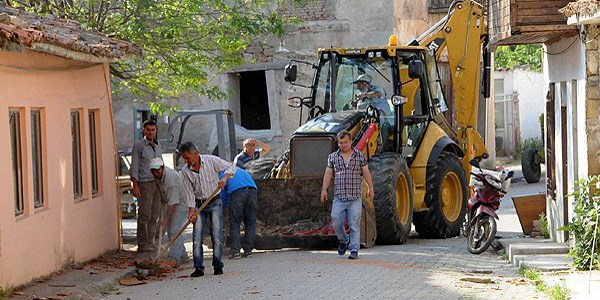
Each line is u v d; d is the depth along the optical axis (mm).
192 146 17703
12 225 15734
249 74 41094
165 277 17875
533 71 53281
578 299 14211
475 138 27422
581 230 17484
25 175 16641
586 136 18094
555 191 21078
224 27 26062
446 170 25203
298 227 22219
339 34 39062
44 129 17641
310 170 22531
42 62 17766
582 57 18328
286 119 39344
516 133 51719
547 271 17312
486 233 20859
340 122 22922
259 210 22406
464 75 27266
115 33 24656
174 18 25031
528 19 18812
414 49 24859
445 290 15570
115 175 21828
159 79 27781
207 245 22281
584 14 16172
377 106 24094
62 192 18359
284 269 18359
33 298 14938
